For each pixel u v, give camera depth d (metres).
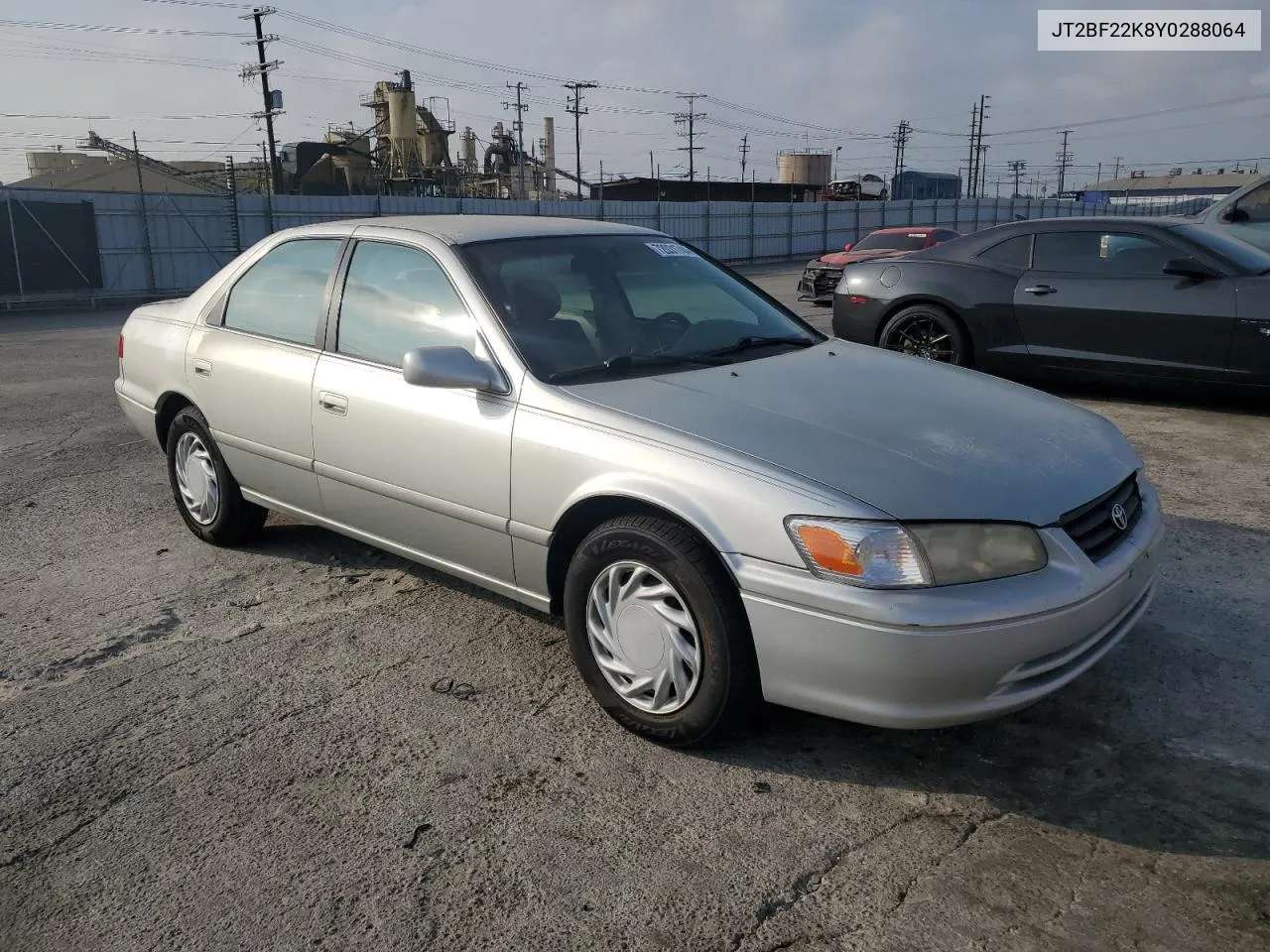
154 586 4.32
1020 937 2.20
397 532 3.73
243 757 2.98
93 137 47.38
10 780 2.87
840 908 2.30
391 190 45.69
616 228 4.20
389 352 3.69
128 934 2.28
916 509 2.55
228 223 27.97
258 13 40.66
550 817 2.67
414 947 2.22
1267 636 3.61
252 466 4.32
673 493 2.79
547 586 3.25
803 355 3.71
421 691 3.37
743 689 2.79
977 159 84.94
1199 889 2.34
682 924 2.27
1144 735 3.01
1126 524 2.97
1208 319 6.57
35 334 16.77
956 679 2.51
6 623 3.96
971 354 7.66
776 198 61.56
